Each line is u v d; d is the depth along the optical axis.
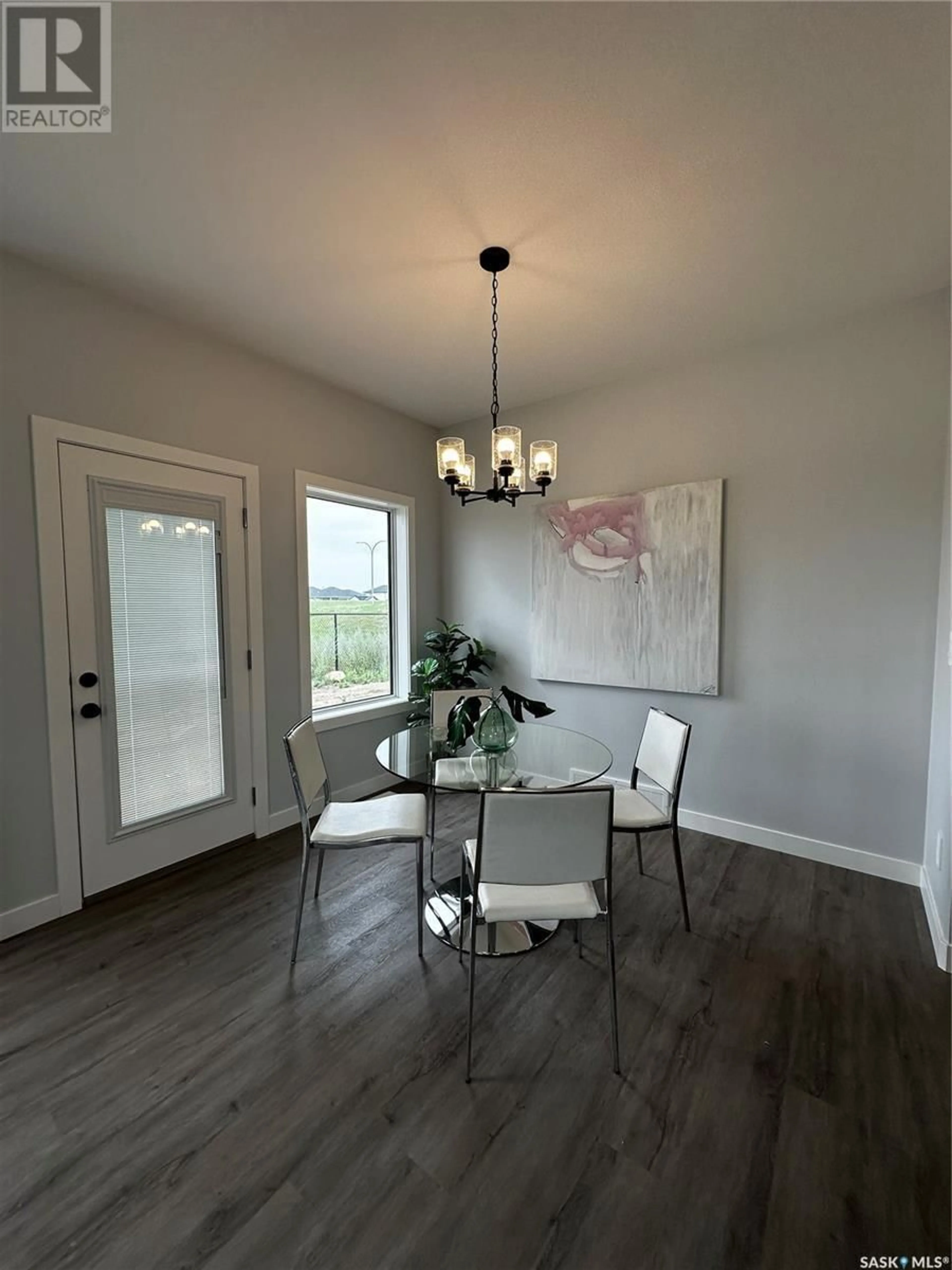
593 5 1.17
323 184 1.69
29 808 2.14
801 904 2.32
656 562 3.08
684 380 2.98
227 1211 1.15
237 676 2.86
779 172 1.64
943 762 2.11
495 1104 1.40
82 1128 1.33
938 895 2.06
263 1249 1.08
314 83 1.35
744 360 2.79
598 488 3.32
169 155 1.57
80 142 1.51
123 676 2.41
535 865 1.53
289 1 1.16
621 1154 1.27
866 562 2.51
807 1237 1.10
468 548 4.01
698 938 2.09
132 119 1.44
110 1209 1.16
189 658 2.65
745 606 2.84
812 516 2.63
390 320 2.53
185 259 2.07
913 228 1.90
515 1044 1.59
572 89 1.37
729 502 2.86
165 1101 1.41
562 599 3.47
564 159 1.59
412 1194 1.18
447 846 2.90
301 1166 1.24
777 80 1.35
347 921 2.21
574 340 2.72
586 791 1.51
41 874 2.18
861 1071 1.49
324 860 2.74
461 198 1.76
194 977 1.88
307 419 3.16
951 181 1.67
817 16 1.20
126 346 2.36
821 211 1.82
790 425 2.67
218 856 2.79
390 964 1.95
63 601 2.21
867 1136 1.30
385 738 3.75
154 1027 1.66
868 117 1.44
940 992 1.79
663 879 2.54
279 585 3.05
